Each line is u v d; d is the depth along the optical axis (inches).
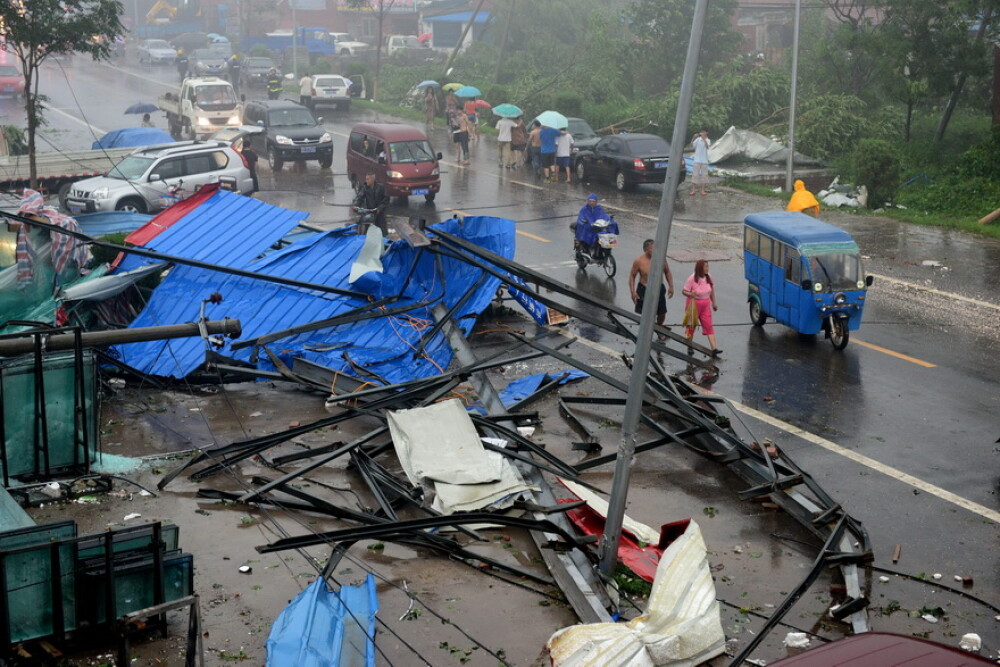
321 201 1198.3
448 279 718.5
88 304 716.7
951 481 493.4
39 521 451.2
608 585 388.5
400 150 1167.0
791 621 376.5
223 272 739.4
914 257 936.9
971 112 1552.7
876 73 1519.4
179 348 675.4
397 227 677.3
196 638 324.5
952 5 1301.7
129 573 356.2
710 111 1568.7
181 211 839.1
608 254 869.8
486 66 2154.3
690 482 502.3
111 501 474.6
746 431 550.6
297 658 335.0
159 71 2650.1
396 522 428.5
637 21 1879.9
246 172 1152.2
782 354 689.6
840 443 541.0
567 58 2117.4
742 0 2212.1
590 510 460.1
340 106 1974.7
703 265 671.8
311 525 454.0
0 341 473.1
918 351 690.2
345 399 560.1
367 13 3127.5
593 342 720.3
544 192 1254.9
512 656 352.2
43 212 714.8
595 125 1672.0
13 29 1055.6
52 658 343.3
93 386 512.4
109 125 1782.7
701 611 343.0
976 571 410.0
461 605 385.4
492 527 448.5
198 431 573.0
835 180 1243.2
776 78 1594.5
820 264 678.5
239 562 417.7
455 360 636.7
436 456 493.4
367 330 682.8
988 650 356.5
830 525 441.4
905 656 268.5
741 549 433.7
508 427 541.0
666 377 579.2
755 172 1366.9
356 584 398.9
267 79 2314.2
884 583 401.1
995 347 695.7
